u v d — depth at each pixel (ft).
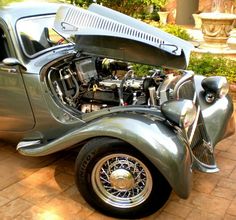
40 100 12.14
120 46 11.59
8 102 12.60
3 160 13.71
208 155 11.98
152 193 10.10
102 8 12.00
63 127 12.14
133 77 13.01
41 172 12.94
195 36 35.27
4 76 12.26
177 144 9.77
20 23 12.51
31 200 11.43
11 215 10.73
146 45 11.10
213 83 13.14
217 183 12.42
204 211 11.00
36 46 12.75
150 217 10.70
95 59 13.62
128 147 9.98
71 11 11.32
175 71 12.41
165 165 9.52
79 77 12.82
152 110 10.91
